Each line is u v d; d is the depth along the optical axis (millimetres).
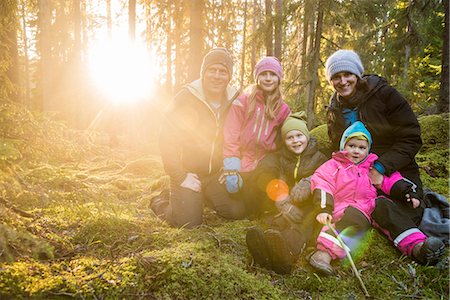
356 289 2393
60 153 4340
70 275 2150
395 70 11883
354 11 8961
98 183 4980
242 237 2947
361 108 3082
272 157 3336
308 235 2748
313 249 2811
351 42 10344
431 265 2590
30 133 3645
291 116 3326
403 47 10422
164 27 12172
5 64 3953
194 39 9039
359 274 2512
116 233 2875
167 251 2445
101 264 2299
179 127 3365
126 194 4559
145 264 2273
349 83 3074
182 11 11070
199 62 9055
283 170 3289
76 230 2918
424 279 2473
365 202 2838
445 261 2564
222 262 2402
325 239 2590
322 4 8828
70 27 17359
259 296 2195
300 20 9484
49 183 3797
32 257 2330
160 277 2186
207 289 2158
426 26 9852
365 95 3043
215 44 9609
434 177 4516
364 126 3027
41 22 11445
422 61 11359
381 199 2746
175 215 3242
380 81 3064
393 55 10531
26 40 16969
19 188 3227
